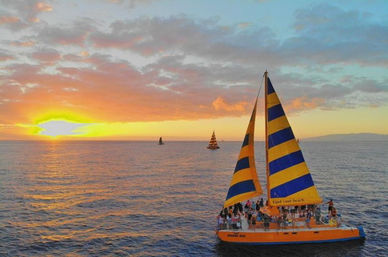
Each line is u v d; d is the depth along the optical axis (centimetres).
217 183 6462
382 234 3095
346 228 2833
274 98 2905
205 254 2662
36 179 6831
